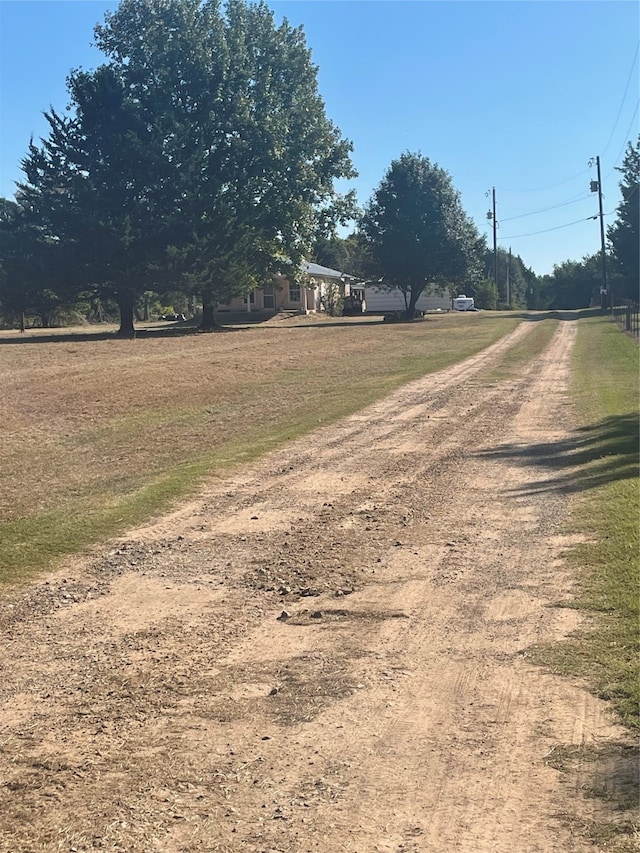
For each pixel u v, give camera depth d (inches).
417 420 636.1
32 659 216.8
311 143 1973.4
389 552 303.3
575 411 639.8
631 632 212.4
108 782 154.5
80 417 664.4
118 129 1689.2
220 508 380.5
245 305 2632.9
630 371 891.4
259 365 1064.2
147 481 440.1
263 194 1900.8
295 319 2456.9
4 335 1815.9
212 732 173.8
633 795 143.3
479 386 841.5
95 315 3159.5
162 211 1718.8
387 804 144.9
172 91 1759.4
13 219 1713.8
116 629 237.0
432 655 211.5
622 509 329.4
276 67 1951.3
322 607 249.9
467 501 375.6
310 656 213.9
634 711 173.0
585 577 259.9
